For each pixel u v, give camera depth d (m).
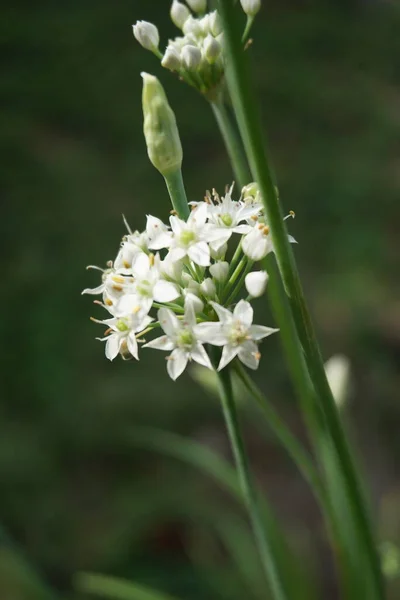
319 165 1.08
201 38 0.30
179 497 0.57
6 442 0.59
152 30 0.29
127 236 0.28
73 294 0.74
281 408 0.67
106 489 0.58
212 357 0.27
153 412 0.63
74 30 1.27
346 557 0.32
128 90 1.13
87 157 0.97
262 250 0.27
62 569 0.52
